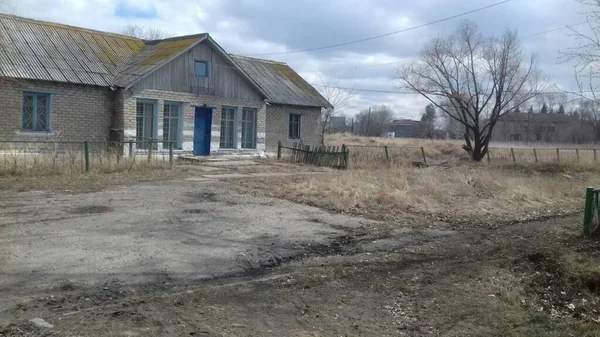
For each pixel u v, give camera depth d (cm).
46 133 1981
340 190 1399
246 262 767
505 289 693
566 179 2188
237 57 3059
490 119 3181
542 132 6806
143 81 2158
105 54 2317
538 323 583
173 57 2225
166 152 2198
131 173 1662
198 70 2381
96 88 2108
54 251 749
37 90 1959
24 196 1180
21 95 1928
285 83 3059
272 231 968
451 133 7625
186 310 561
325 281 699
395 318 582
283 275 714
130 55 2408
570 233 1055
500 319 584
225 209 1149
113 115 2158
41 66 2003
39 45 2130
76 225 916
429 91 3566
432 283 711
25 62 1977
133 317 532
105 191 1305
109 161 1670
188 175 1720
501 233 1065
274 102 2739
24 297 573
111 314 536
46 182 1386
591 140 5203
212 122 2445
